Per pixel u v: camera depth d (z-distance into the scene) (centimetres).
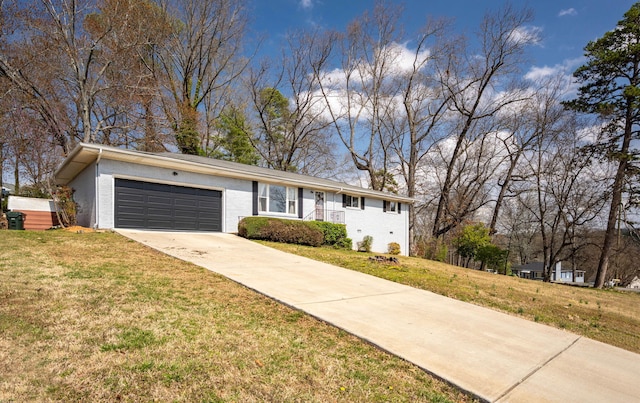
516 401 337
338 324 498
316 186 1769
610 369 441
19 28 1750
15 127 1753
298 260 1012
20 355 326
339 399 318
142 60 2377
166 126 2386
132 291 551
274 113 3278
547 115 2556
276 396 309
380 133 3153
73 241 905
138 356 347
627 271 3541
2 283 519
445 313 610
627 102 2028
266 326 473
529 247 4138
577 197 2531
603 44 2053
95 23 1984
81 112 2047
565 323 692
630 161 2025
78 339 369
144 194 1247
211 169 1359
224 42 2888
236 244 1172
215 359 361
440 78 2812
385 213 2217
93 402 270
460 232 2703
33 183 1894
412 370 386
